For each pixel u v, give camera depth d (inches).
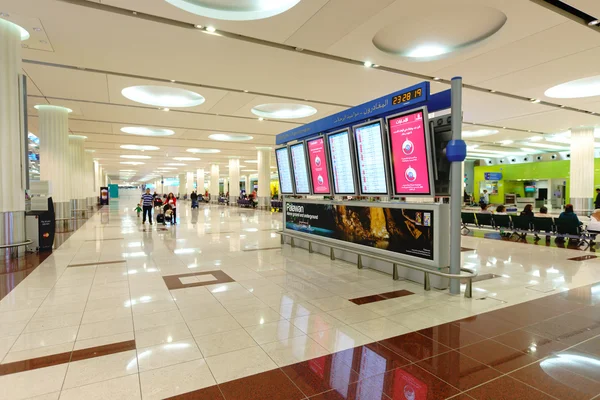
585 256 304.5
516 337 135.4
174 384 103.0
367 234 257.6
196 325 148.3
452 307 171.3
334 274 240.2
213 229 513.3
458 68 307.3
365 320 153.9
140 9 212.8
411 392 98.4
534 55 275.4
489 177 1110.4
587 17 219.3
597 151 821.9
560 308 168.7
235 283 216.4
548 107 447.2
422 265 210.7
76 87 369.7
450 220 192.7
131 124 577.9
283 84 361.7
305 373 109.0
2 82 262.7
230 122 564.7
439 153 209.6
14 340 133.9
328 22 228.8
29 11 213.3
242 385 102.5
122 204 1416.1
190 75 332.2
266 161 948.0
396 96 220.1
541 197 1043.3
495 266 263.9
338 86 367.2
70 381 104.9
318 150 304.5
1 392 99.0
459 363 115.2
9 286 208.8
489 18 236.8
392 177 227.3
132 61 295.4
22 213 291.0
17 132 277.0
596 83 391.9
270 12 220.4
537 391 99.1
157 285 211.6
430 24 246.2
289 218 366.6
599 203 578.9
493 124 565.0
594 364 114.5
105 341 132.6
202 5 220.8
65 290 200.5
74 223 596.7
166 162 1397.6
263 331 141.9
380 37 270.2
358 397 96.3
